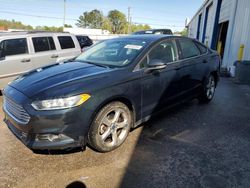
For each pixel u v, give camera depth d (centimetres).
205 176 257
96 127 282
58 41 672
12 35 568
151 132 364
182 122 406
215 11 1388
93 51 414
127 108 318
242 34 847
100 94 277
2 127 380
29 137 266
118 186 241
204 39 1909
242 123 407
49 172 262
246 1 824
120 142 317
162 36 400
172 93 397
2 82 547
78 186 240
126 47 373
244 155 300
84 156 294
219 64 537
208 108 485
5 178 251
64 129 258
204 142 334
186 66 416
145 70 334
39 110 254
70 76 297
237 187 239
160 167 273
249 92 638
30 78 311
